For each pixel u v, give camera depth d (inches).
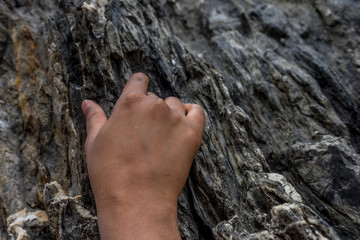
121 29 60.4
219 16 77.2
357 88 68.6
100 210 42.4
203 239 51.1
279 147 60.0
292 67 67.4
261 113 63.5
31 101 65.1
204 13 76.7
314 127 61.1
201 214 51.3
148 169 42.6
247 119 57.6
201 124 49.1
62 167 58.4
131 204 41.2
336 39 75.2
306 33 76.3
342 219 51.4
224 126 58.5
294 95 64.1
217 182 52.1
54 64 60.9
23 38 68.9
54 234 52.7
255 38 74.4
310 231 43.0
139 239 39.4
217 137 56.4
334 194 52.9
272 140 60.7
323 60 72.5
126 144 43.5
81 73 59.0
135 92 47.1
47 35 64.4
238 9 78.1
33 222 54.7
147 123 44.6
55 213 52.5
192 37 75.1
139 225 40.3
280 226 44.2
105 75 56.5
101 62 56.6
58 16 63.4
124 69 58.2
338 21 75.8
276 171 58.4
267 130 61.6
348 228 50.6
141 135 44.0
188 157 45.3
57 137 60.0
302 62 70.3
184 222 51.0
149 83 59.6
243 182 53.2
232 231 46.6
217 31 74.9
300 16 78.7
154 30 64.5
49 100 62.1
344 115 65.1
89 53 56.9
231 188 52.3
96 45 56.9
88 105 51.6
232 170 54.4
